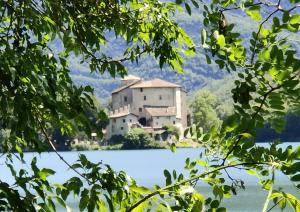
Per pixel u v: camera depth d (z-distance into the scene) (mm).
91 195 8000
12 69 7164
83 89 8453
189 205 7133
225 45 7359
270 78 6770
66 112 7848
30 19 8359
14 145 8195
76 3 10195
